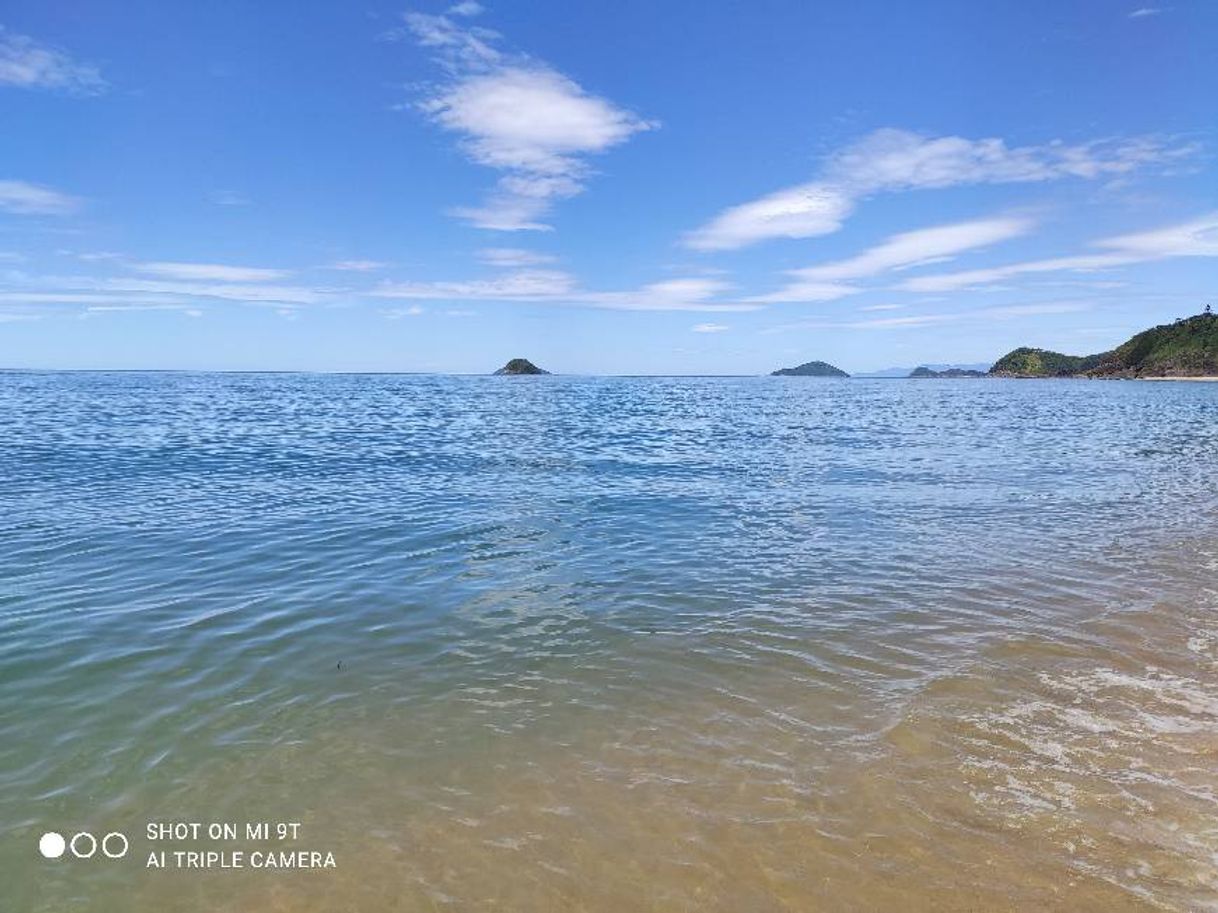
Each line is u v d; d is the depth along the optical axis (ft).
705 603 35.70
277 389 335.67
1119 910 15.81
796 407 238.68
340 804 19.69
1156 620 32.89
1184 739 22.62
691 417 183.52
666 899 16.39
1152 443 115.34
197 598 35.45
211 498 60.44
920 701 25.18
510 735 23.18
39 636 30.27
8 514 52.75
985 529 51.44
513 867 17.37
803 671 27.78
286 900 16.42
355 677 27.30
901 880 16.83
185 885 16.80
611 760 21.72
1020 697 25.45
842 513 57.21
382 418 164.55
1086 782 20.38
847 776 20.80
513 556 44.16
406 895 16.55
